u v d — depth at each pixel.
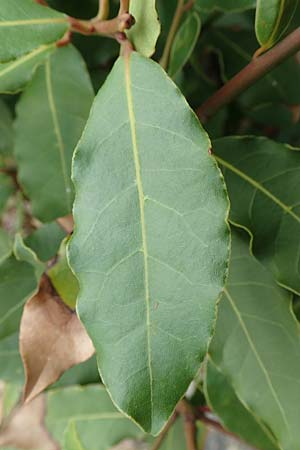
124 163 0.23
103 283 0.23
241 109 0.36
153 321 0.23
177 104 0.23
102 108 0.24
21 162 0.32
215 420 0.36
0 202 0.36
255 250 0.28
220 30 0.35
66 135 0.32
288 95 0.35
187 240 0.23
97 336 0.23
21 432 0.39
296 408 0.29
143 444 0.42
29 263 0.31
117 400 0.23
